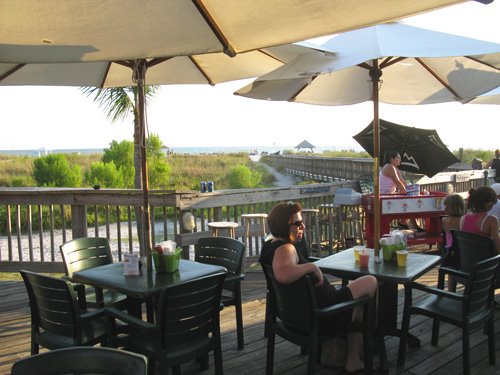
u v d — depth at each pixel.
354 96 4.73
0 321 4.74
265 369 3.47
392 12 2.05
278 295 3.08
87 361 1.71
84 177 21.12
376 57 2.90
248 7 2.03
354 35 3.57
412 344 3.74
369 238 6.81
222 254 4.00
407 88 4.55
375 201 3.58
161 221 14.60
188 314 2.73
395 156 6.80
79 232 6.31
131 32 2.20
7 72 3.89
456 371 3.32
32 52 2.50
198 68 4.34
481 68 3.66
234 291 3.81
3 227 12.73
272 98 3.62
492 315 3.35
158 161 20.67
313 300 2.84
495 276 3.32
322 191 7.72
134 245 10.51
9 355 3.90
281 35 2.26
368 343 3.11
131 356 1.67
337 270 3.38
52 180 19.47
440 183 9.55
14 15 2.01
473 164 12.23
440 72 3.98
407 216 6.48
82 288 3.49
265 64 4.25
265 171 34.00
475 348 3.71
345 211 7.55
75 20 2.07
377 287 3.38
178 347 2.79
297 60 3.46
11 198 6.40
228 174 27.28
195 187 21.44
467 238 3.83
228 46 2.28
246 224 6.68
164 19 2.10
